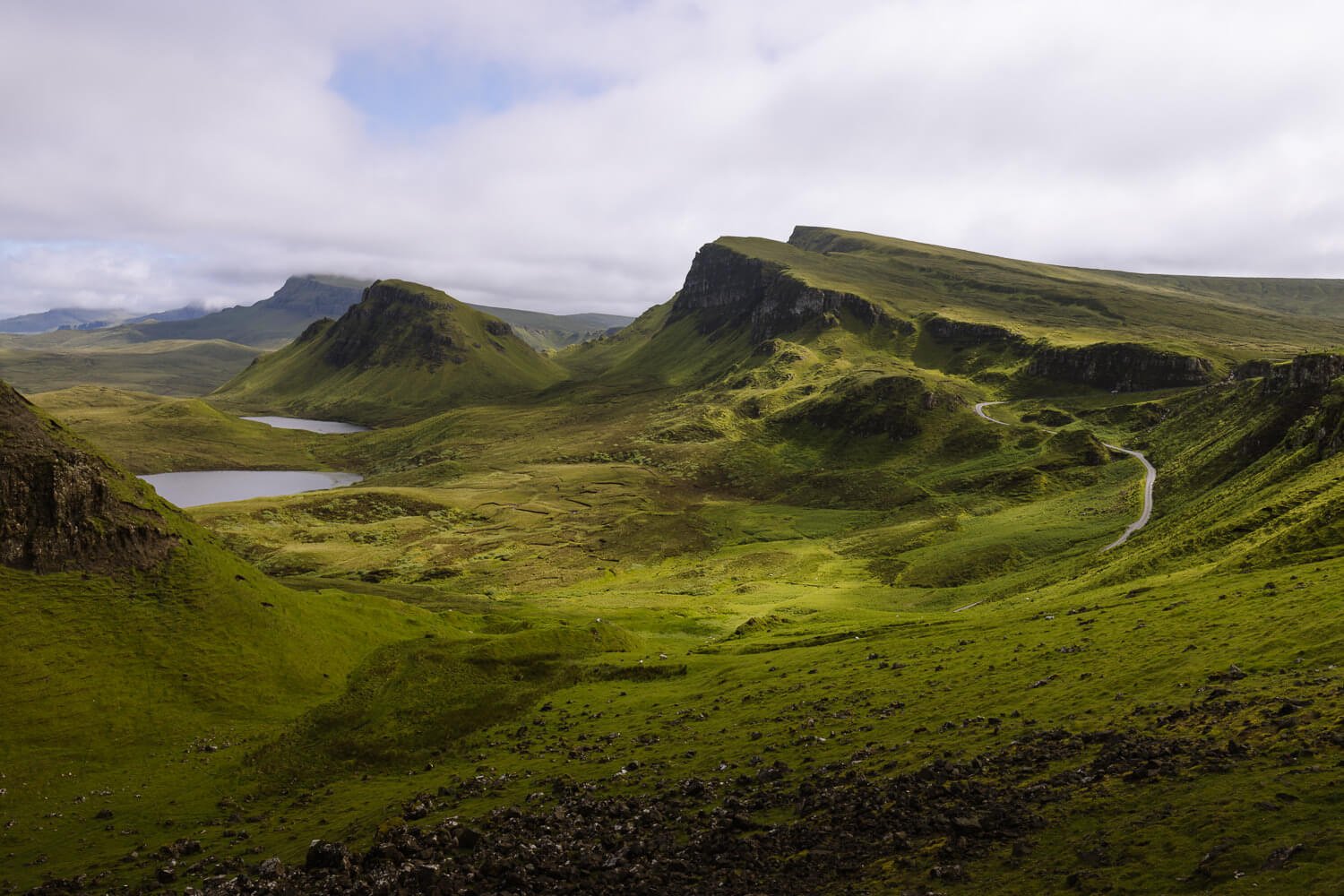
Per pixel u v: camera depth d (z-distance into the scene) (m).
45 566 101.44
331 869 44.47
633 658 103.12
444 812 55.72
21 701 84.62
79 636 95.31
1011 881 28.92
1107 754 39.34
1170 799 32.03
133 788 74.50
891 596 187.25
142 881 51.59
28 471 104.12
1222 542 113.00
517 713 85.81
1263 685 44.41
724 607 176.75
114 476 117.25
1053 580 155.12
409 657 102.44
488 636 110.38
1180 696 46.84
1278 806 28.25
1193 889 24.62
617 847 42.88
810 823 40.41
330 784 73.06
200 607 106.69
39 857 59.72
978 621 98.38
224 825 64.06
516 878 39.09
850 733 56.88
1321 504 100.56
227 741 86.06
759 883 34.75
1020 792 37.78
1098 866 28.23
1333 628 50.84
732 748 59.44
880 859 34.16
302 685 101.62
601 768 60.81
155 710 89.88
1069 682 56.91
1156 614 71.62
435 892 38.59
